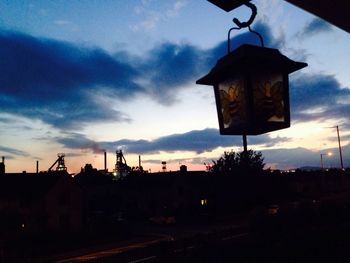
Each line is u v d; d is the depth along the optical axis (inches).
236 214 1606.8
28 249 1107.9
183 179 2050.9
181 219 1825.8
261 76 108.5
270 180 1659.7
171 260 363.9
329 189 2391.7
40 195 1466.5
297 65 111.6
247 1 97.6
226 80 114.9
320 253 402.3
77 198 1595.7
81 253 1127.6
